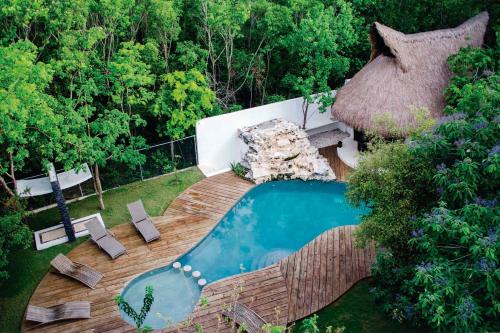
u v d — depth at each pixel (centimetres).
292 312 1441
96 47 2080
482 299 926
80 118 1697
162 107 2016
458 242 1000
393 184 1277
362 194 1411
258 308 1461
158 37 2173
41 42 1892
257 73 2427
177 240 1783
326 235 1791
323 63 2250
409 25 2572
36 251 1733
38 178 1914
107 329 1409
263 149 2155
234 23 2198
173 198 2044
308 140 2259
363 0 2462
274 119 2331
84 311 1448
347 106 2158
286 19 2252
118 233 1817
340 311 1441
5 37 1622
